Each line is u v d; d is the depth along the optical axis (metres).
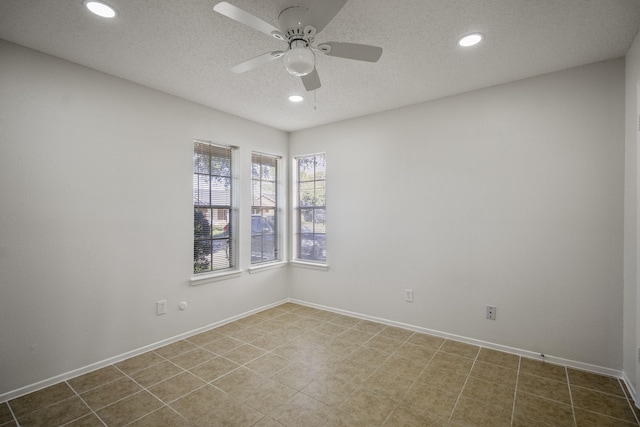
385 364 2.66
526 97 2.76
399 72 2.63
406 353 2.87
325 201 4.14
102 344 2.62
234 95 3.13
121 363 2.68
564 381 2.37
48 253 2.33
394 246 3.54
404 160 3.46
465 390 2.27
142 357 2.79
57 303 2.37
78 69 2.47
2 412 2.02
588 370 2.51
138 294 2.85
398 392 2.25
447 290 3.19
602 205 2.47
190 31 2.04
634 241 2.21
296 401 2.15
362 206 3.79
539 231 2.71
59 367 2.38
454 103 3.13
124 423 1.92
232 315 3.72
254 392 2.25
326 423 1.93
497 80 2.80
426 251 3.32
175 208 3.14
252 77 2.72
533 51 2.30
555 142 2.64
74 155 2.45
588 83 2.51
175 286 3.14
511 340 2.85
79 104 2.48
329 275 4.09
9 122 2.15
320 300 4.19
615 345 2.42
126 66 2.52
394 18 1.90
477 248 3.02
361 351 2.91
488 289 2.96
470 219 3.05
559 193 2.63
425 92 3.07
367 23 1.95
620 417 1.96
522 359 2.73
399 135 3.50
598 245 2.48
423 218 3.34
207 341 3.15
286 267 4.50
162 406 2.09
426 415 2.00
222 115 3.60
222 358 2.78
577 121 2.55
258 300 4.07
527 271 2.77
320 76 2.70
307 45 1.81
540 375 2.46
